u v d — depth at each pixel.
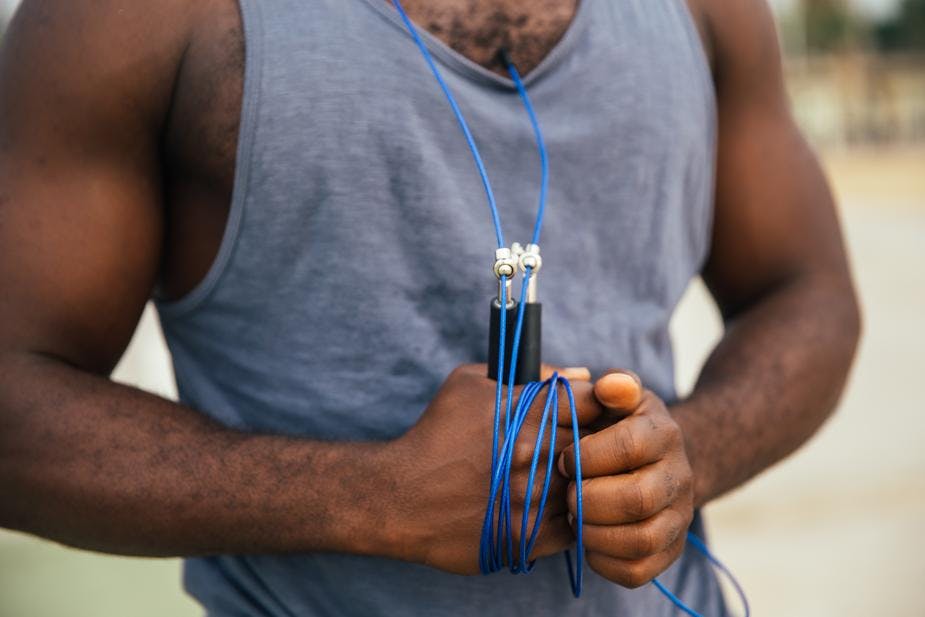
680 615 1.46
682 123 1.40
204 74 1.24
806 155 1.62
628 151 1.36
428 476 1.17
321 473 1.20
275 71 1.22
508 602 1.32
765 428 1.42
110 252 1.26
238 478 1.20
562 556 1.35
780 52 1.60
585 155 1.34
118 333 1.30
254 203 1.24
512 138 1.31
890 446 5.36
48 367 1.23
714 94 1.49
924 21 43.94
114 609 3.19
